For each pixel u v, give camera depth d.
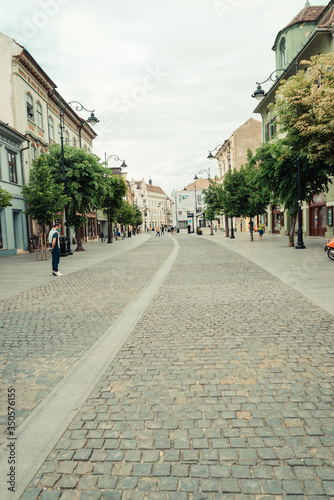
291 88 11.69
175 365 4.01
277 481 2.22
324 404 3.08
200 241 32.50
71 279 11.07
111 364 4.10
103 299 7.81
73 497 2.14
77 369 3.99
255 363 3.98
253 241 26.61
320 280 8.93
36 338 5.16
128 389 3.47
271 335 4.91
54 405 3.20
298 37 25.45
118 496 2.14
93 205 23.83
